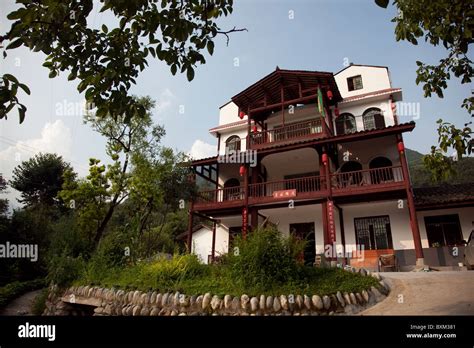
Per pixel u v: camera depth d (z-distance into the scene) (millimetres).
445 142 4340
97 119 16203
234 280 7430
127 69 3535
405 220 14945
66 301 9766
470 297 6246
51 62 3516
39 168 27938
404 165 13391
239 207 16281
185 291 7430
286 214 17578
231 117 23500
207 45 3715
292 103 17453
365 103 18000
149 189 15836
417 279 8383
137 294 7871
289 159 17625
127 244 11062
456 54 4574
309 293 6566
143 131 16688
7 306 11688
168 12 3424
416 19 4520
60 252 12500
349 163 16969
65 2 3061
